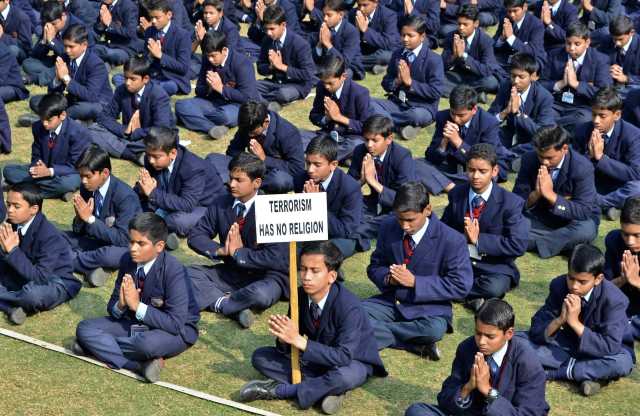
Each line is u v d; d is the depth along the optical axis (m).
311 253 7.47
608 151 11.17
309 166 9.66
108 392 7.82
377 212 10.50
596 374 7.91
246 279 9.22
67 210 11.05
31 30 16.11
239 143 11.60
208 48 13.06
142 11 16.05
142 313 8.04
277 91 14.11
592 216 10.48
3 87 13.91
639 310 8.73
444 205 11.25
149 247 8.04
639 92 12.68
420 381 8.10
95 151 9.56
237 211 9.20
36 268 8.88
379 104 13.30
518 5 15.48
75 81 13.14
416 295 8.38
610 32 14.45
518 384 7.00
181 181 10.35
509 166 12.11
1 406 7.59
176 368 8.20
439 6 17.33
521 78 12.38
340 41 15.24
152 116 12.27
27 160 12.29
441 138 11.71
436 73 13.33
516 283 9.52
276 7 14.25
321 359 7.51
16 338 8.55
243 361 8.37
